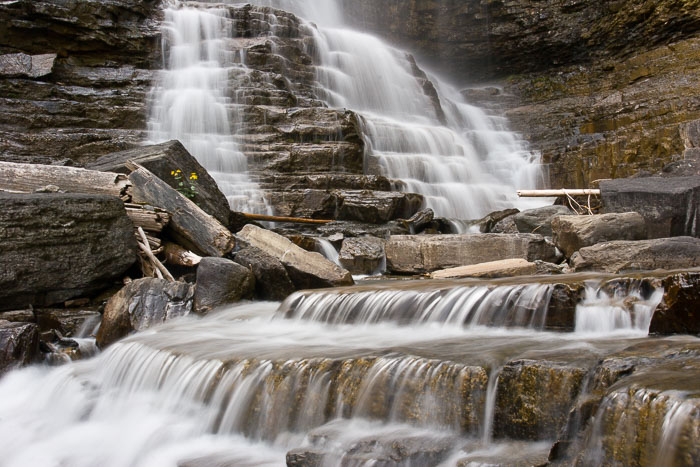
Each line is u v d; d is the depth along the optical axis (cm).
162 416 650
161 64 2030
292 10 2731
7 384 784
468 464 438
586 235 1119
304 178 1623
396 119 2292
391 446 477
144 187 1121
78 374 777
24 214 908
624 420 401
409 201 1548
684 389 391
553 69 2666
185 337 786
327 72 2217
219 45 2083
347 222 1479
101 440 647
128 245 1012
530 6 2633
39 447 652
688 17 2162
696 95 2000
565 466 425
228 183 1573
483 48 2784
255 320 874
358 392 552
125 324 902
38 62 1783
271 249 1059
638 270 960
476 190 1881
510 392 490
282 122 1798
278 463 525
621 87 2345
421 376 530
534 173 2220
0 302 895
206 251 1066
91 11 1919
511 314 711
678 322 589
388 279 1141
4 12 1792
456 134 2170
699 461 357
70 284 951
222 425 609
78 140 1644
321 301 844
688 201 1141
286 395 583
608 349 541
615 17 2394
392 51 2539
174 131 1791
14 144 1580
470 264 1161
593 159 2136
